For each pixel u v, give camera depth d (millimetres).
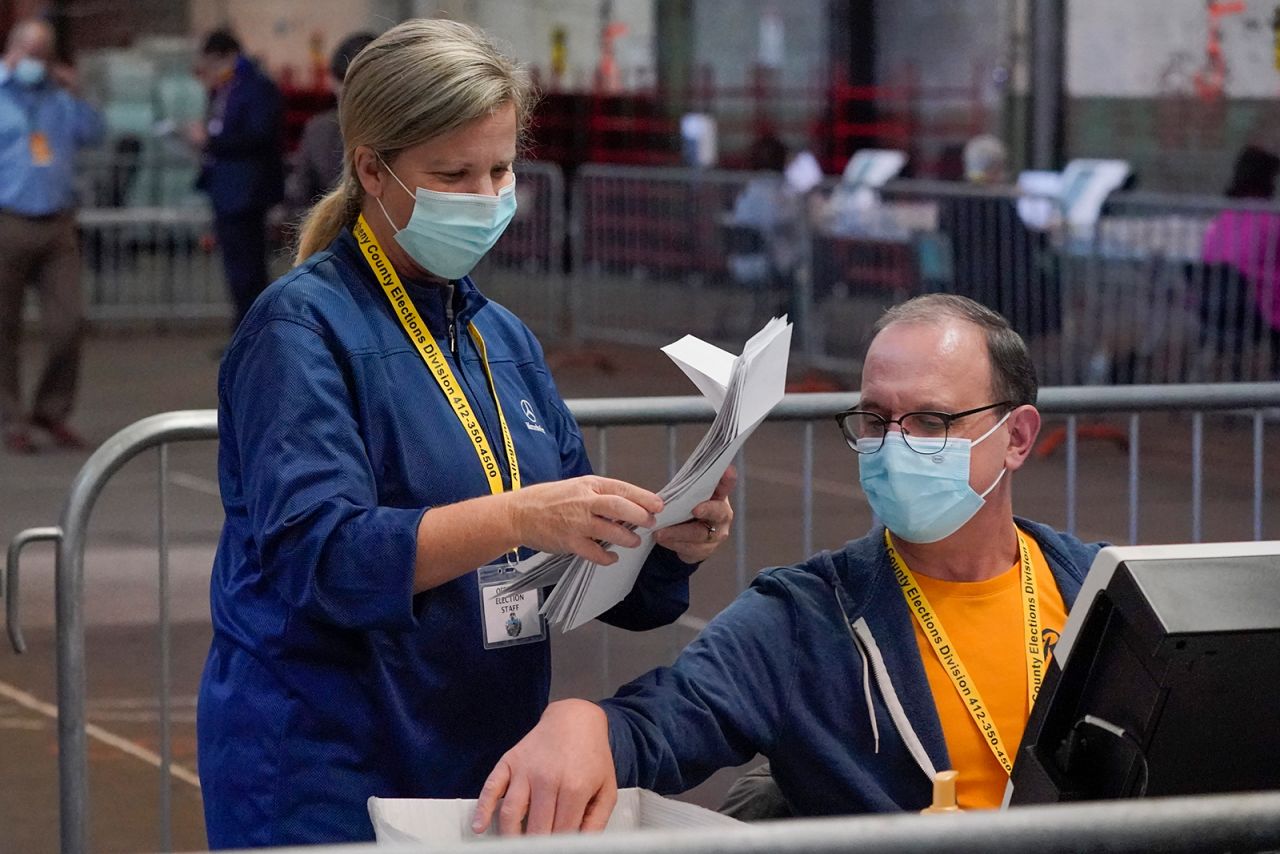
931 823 1704
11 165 11109
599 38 21828
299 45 22906
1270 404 4633
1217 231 10555
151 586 7941
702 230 14656
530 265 16047
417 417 2771
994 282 11773
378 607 2570
